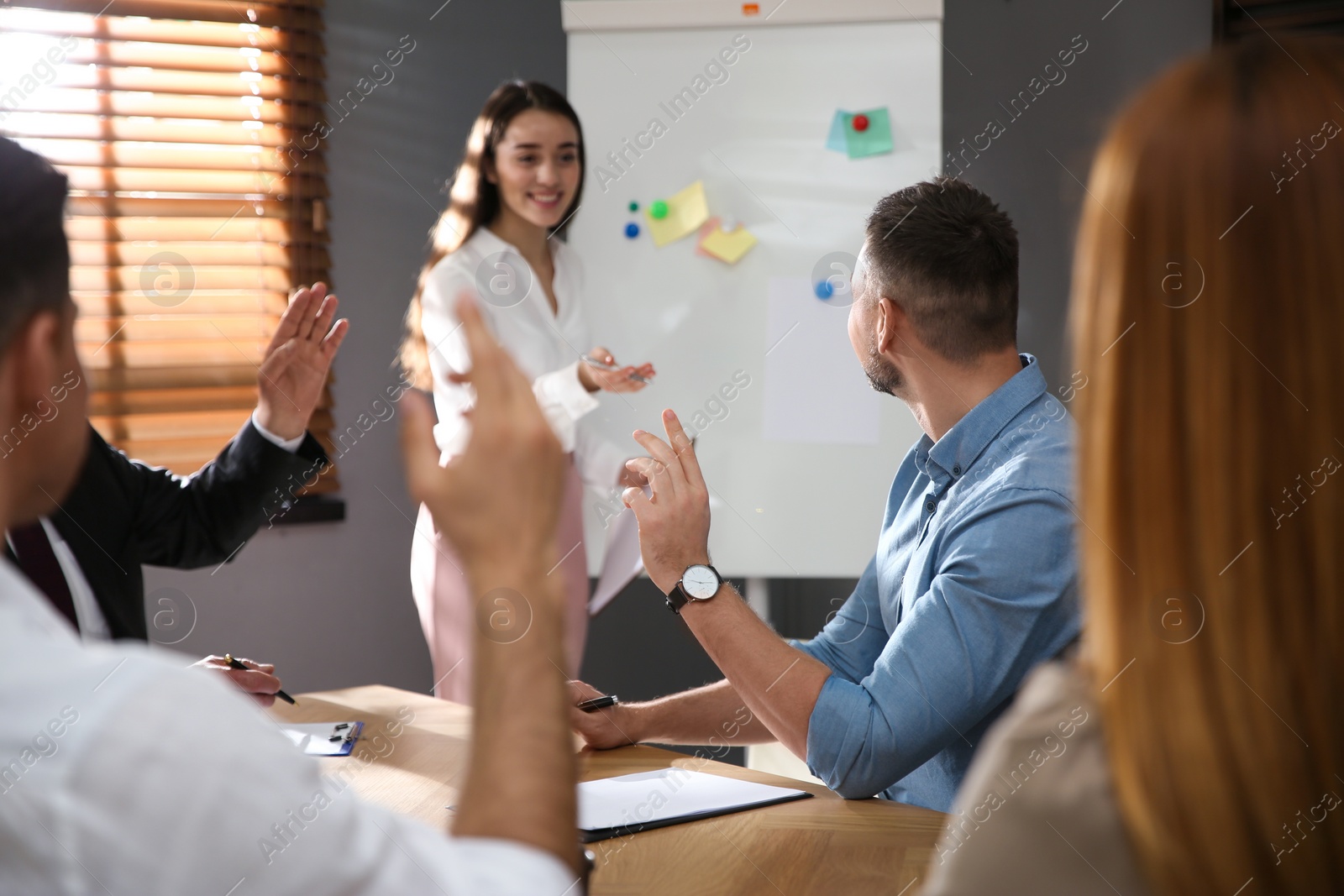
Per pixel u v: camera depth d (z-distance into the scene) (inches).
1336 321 13.2
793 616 95.1
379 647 103.2
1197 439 13.6
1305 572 13.1
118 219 95.5
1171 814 13.1
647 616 99.3
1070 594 42.3
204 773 13.6
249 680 51.9
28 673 14.3
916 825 37.8
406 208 102.9
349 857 14.0
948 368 48.8
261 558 98.4
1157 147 14.6
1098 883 13.5
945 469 48.8
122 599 55.4
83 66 93.3
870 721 41.3
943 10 96.0
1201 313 13.8
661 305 95.5
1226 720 13.1
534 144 87.6
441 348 85.8
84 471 54.9
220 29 97.3
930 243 47.6
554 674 16.3
